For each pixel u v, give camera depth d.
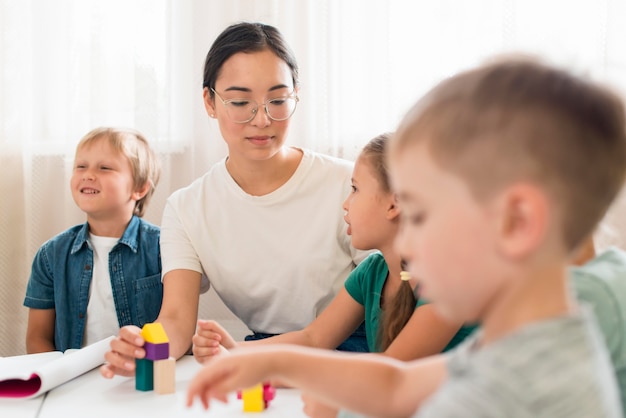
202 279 1.78
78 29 2.26
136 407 1.13
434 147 0.53
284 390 1.21
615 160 0.53
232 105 1.56
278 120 1.57
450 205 0.52
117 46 2.26
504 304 0.53
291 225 1.66
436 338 1.23
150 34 2.25
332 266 1.66
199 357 1.29
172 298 1.60
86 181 1.85
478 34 2.20
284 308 1.68
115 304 1.85
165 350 1.20
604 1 2.17
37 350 1.87
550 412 0.49
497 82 0.53
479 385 0.50
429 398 0.71
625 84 2.15
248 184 1.67
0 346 2.28
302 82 2.24
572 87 0.52
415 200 0.55
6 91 2.25
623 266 0.83
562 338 0.50
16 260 2.28
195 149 2.31
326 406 1.04
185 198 1.71
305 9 2.23
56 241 1.90
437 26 2.21
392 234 1.36
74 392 1.21
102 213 1.86
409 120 0.56
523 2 2.19
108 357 1.24
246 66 1.55
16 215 2.28
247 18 2.26
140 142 1.95
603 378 0.52
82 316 1.86
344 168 1.70
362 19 2.24
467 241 0.52
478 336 0.60
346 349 1.58
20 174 2.28
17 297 2.29
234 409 1.12
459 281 0.53
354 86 2.25
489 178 0.51
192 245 1.68
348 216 1.42
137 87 2.25
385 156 1.35
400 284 1.31
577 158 0.51
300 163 1.68
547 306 0.53
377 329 1.39
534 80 0.52
